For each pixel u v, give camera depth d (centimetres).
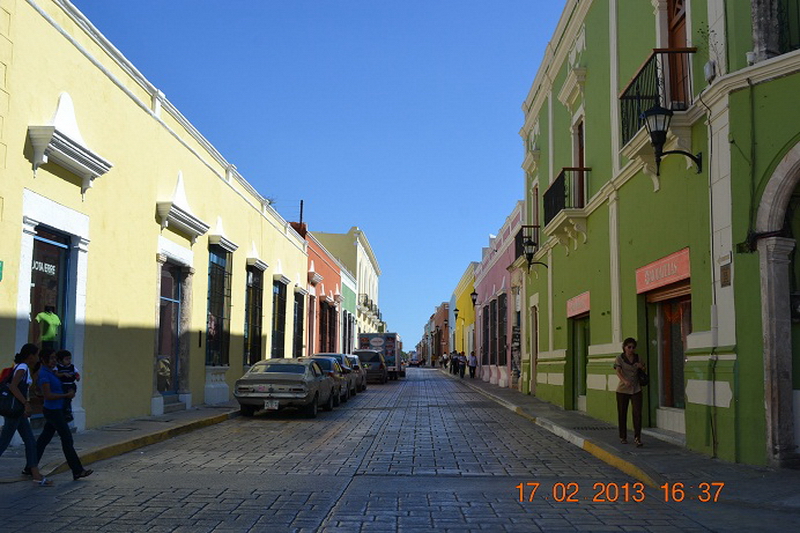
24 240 1088
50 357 883
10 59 1050
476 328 4572
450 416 1819
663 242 1233
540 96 2405
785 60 927
